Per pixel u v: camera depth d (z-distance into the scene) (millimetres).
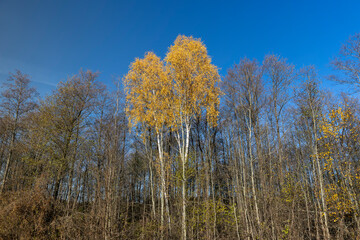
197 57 16859
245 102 19156
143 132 18609
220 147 22781
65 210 11492
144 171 25125
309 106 15125
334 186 13609
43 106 18953
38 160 17625
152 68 18078
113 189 10023
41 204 11625
